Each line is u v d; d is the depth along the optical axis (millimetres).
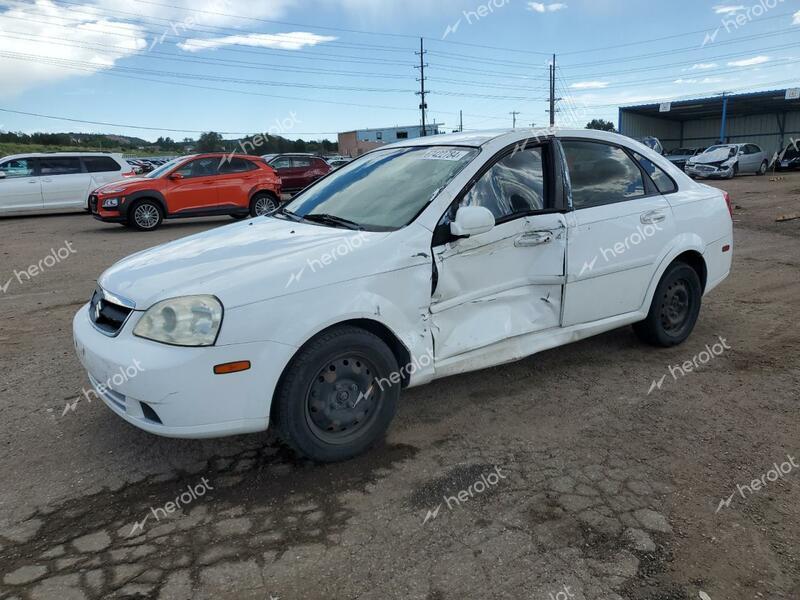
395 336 3258
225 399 2838
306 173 22672
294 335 2920
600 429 3584
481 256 3574
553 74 44188
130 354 2838
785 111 43594
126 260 3584
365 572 2422
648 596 2289
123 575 2410
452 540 2605
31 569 2443
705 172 25922
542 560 2477
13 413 3854
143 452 3367
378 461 3250
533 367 4531
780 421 3658
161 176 13078
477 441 3457
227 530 2689
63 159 16078
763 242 9680
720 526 2693
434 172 3754
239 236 3656
